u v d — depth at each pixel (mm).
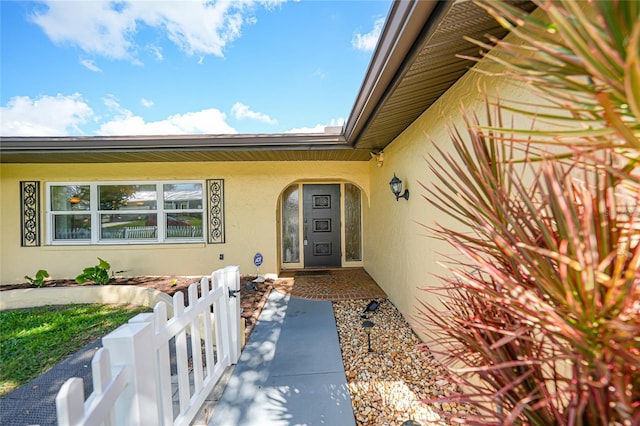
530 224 833
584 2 1183
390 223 4852
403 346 3344
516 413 682
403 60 2205
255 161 6559
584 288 604
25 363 3088
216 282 2773
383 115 3387
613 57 485
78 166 6457
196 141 5027
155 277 6422
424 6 1626
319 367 2887
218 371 2633
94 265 6453
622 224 711
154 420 1581
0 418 2283
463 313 1155
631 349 637
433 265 3053
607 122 601
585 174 670
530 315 702
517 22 644
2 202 6359
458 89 2490
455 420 922
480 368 782
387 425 2135
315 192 7680
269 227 6602
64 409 956
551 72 604
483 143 986
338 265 7668
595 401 667
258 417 2201
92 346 3486
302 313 4430
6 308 5012
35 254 6395
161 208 6617
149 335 1554
